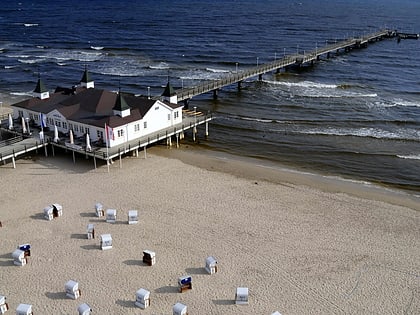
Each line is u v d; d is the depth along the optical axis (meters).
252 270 43.78
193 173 64.31
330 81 115.88
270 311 38.88
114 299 39.88
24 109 75.50
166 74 123.31
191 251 46.44
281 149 74.50
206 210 54.28
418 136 79.12
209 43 170.25
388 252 46.88
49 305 39.16
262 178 63.56
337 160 70.50
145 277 42.56
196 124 76.75
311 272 43.69
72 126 69.69
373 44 172.00
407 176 65.31
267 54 150.62
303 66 133.38
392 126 83.69
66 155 68.88
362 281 42.62
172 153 71.44
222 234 49.44
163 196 57.44
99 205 52.34
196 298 40.06
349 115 89.62
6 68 131.75
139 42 173.12
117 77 120.50
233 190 59.50
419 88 108.25
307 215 53.69
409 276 43.31
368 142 77.06
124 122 66.88
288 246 47.53
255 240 48.47
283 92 105.94
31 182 60.59
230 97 102.38
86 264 44.28
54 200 56.06
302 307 39.41
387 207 56.06
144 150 69.06
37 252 46.00
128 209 54.19
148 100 71.75
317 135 80.00
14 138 69.00
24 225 50.72
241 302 39.31
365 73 124.00
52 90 108.75
